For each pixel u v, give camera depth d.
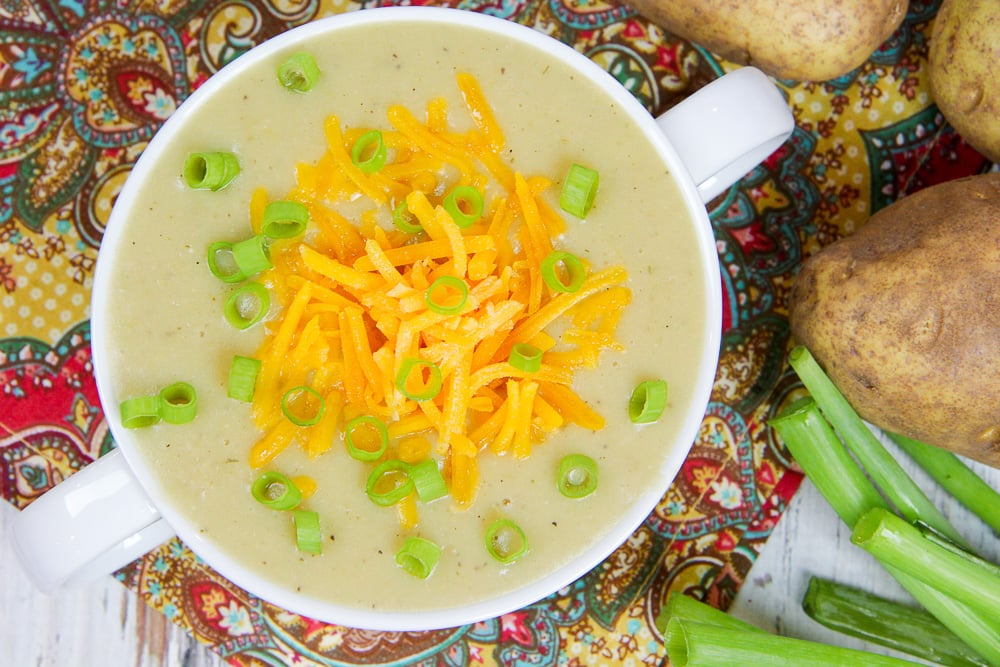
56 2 0.43
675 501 0.43
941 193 0.41
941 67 0.42
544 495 0.37
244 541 0.37
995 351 0.39
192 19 0.43
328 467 0.37
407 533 0.37
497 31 0.37
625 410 0.37
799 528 0.44
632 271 0.37
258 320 0.37
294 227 0.37
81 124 0.43
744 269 0.44
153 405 0.36
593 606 0.43
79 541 0.37
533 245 0.36
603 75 0.37
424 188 0.37
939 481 0.43
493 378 0.36
